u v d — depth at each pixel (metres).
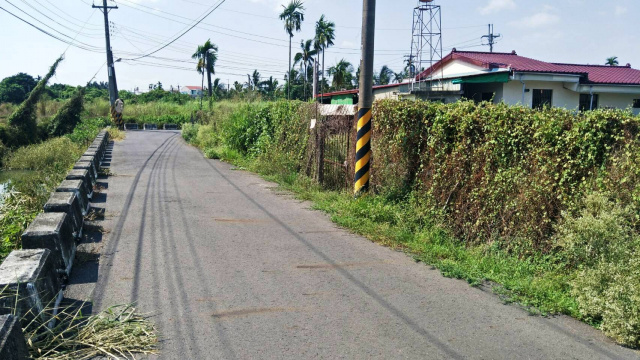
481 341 3.97
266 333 4.04
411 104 8.04
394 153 8.39
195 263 5.77
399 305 4.66
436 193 7.37
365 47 8.75
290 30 38.06
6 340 3.00
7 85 54.56
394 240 6.79
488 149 6.43
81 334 3.91
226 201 9.61
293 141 12.78
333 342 3.90
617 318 4.00
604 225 4.72
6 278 3.87
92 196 9.74
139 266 5.63
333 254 6.27
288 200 9.80
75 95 31.95
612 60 53.69
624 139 5.00
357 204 8.28
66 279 5.10
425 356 3.71
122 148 21.05
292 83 44.66
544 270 5.45
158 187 11.12
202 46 44.44
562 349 3.87
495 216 6.32
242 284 5.12
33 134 28.27
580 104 18.58
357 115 9.27
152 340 3.87
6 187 12.18
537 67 18.12
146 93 63.28
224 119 21.22
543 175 5.68
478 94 18.02
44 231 5.03
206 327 4.12
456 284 5.27
